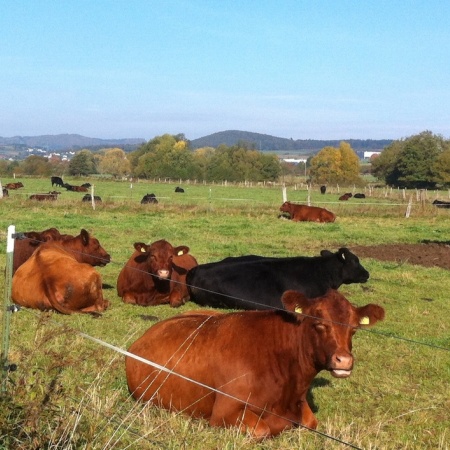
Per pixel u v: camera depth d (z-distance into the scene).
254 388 6.09
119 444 5.37
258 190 72.44
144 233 23.39
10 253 6.34
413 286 15.41
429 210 34.78
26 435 4.97
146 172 104.12
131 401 6.81
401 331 11.20
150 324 11.11
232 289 12.46
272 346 6.18
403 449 6.26
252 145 110.00
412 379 8.71
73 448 4.99
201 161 105.44
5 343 6.30
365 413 7.43
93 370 7.36
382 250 21.17
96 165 130.25
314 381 8.47
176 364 6.46
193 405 6.36
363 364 9.25
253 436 5.85
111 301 12.77
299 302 6.01
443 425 7.14
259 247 20.81
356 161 104.94
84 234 13.65
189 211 32.31
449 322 12.02
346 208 36.47
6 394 5.20
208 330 6.60
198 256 18.45
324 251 12.81
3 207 31.73
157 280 12.43
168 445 5.50
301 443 5.84
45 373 5.68
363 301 13.59
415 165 98.25
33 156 103.69
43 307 11.33
